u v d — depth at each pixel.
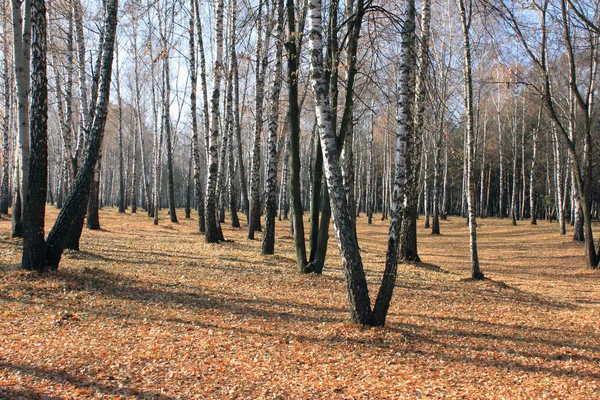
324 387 5.77
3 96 26.55
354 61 11.33
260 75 19.95
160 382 5.51
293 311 9.09
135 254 13.74
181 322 7.85
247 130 44.16
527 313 10.75
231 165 28.06
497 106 41.16
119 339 6.77
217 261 13.54
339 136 11.67
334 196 7.91
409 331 8.26
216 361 6.32
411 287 12.42
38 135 9.21
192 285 10.41
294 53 12.16
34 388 4.97
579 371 6.89
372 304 10.01
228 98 22.06
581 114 28.25
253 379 5.85
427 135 33.75
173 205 30.61
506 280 16.48
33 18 9.06
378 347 7.31
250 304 9.35
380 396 5.62
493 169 57.12
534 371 6.84
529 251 24.88
